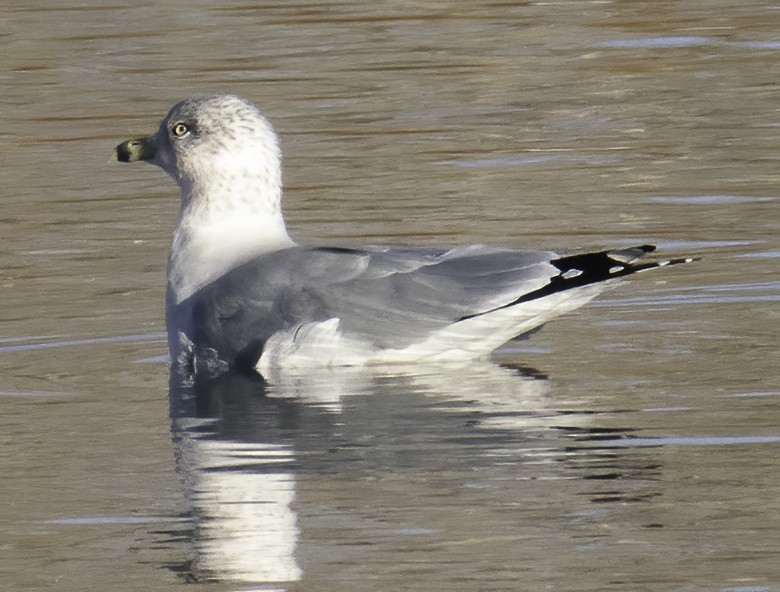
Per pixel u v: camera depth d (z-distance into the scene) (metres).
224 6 25.48
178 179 13.36
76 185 18.14
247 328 12.35
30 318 13.81
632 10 24.94
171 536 8.95
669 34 23.58
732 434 10.30
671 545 8.58
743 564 8.34
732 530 8.76
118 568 8.59
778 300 13.62
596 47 23.03
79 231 16.53
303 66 22.31
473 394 11.39
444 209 16.88
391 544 8.73
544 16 24.75
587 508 9.12
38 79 21.98
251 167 13.09
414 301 12.17
